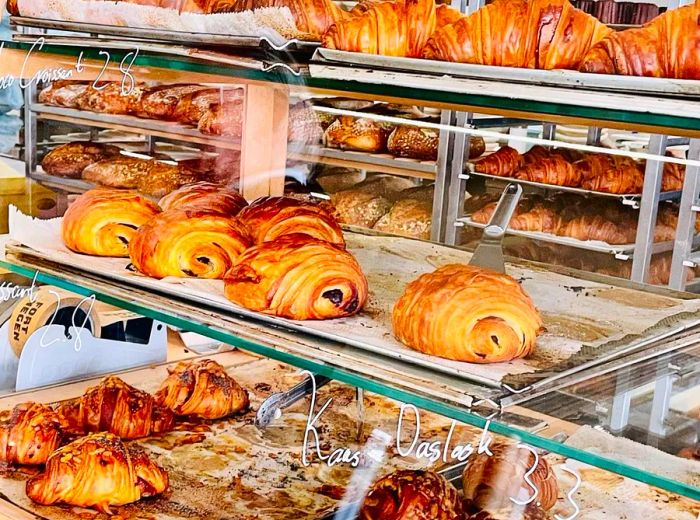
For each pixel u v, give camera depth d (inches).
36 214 55.9
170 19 47.4
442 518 39.8
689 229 59.4
